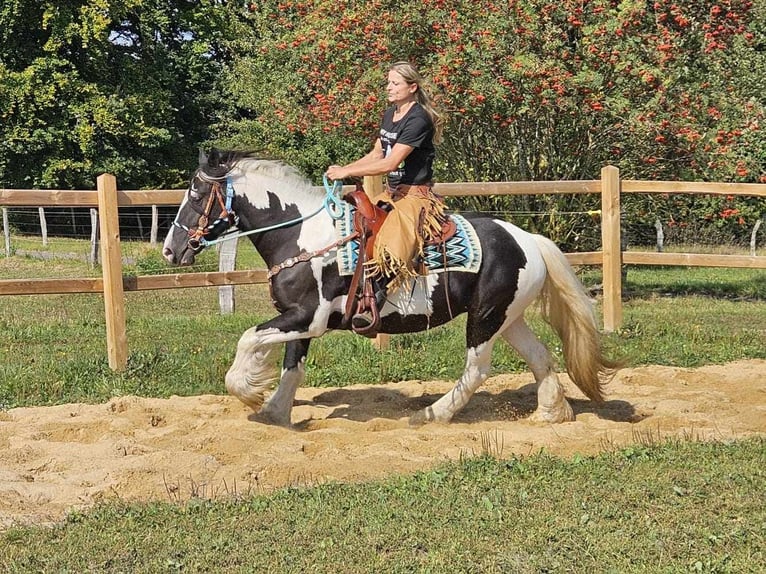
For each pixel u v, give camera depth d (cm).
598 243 1595
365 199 666
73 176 2966
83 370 884
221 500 531
